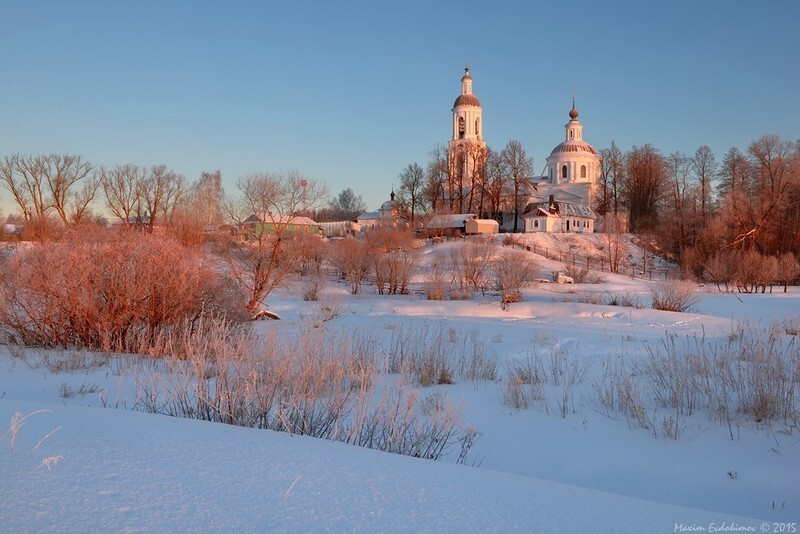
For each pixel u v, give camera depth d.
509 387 8.41
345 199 145.38
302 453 3.98
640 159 90.56
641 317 22.22
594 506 3.34
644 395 8.15
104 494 2.95
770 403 7.00
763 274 38.31
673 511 3.39
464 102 102.38
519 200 91.06
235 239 25.41
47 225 37.59
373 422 5.76
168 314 12.86
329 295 29.23
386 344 12.98
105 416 4.73
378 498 3.18
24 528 2.51
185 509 2.83
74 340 12.76
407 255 36.50
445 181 88.94
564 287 36.84
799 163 60.72
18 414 4.32
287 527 2.71
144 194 62.41
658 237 70.31
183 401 6.46
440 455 5.50
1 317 12.34
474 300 30.86
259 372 6.46
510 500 3.31
